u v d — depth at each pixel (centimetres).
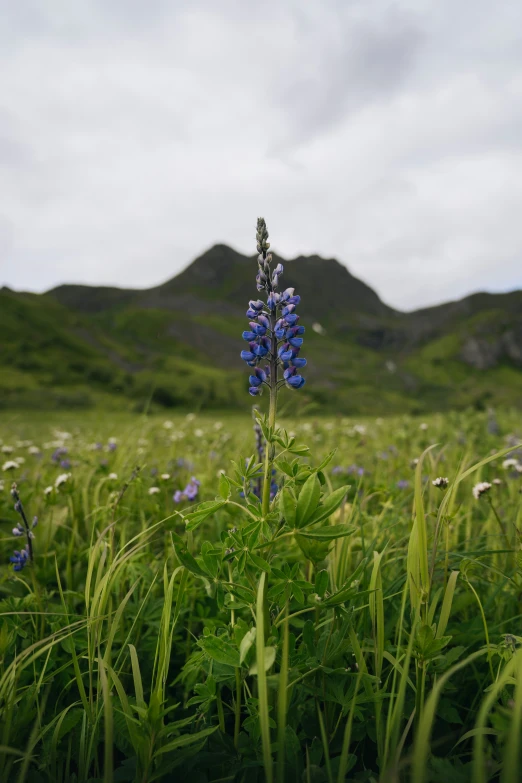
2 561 94
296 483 51
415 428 231
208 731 48
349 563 71
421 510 52
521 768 42
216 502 52
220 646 50
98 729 53
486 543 81
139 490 101
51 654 62
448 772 45
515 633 63
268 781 40
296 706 53
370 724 53
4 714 51
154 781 50
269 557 53
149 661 66
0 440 233
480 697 59
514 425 238
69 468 132
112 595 76
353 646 51
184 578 56
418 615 51
